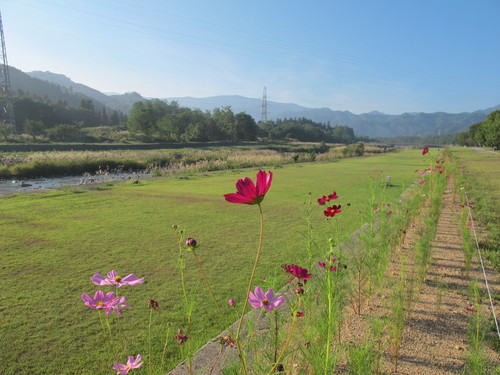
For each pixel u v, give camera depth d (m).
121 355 2.29
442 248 4.44
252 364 1.54
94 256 4.36
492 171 16.08
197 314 2.84
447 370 1.97
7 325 2.68
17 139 48.12
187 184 12.25
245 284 3.46
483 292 3.10
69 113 102.88
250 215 6.93
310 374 1.61
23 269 3.90
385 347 2.17
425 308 2.79
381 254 3.06
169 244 4.89
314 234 4.35
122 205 8.05
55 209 7.54
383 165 22.50
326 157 32.09
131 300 3.11
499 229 5.30
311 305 1.75
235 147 54.84
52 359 2.26
